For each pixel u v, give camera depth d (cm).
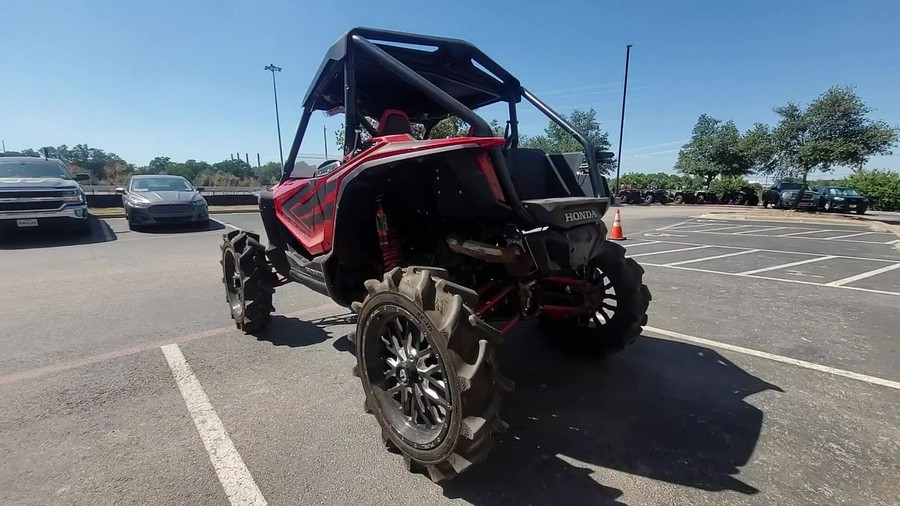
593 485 218
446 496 210
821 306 527
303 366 359
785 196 2719
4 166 1069
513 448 249
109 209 1709
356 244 329
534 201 253
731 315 491
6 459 238
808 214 2191
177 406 295
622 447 250
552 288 356
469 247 254
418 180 278
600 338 355
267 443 253
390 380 245
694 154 3762
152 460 237
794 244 1106
